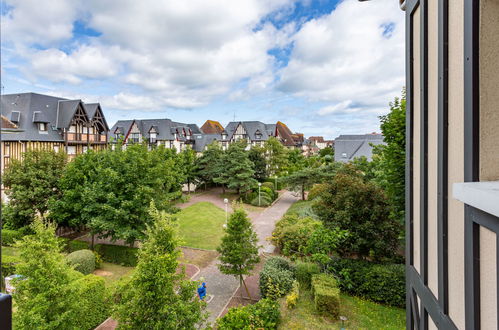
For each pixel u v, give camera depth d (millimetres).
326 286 7922
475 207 1440
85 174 13000
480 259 1520
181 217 20625
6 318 1139
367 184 9453
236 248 9352
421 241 2627
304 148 77500
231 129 47656
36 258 5414
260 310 7113
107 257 12695
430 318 2455
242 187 27234
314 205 10258
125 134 40188
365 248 9320
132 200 11531
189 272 11797
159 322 5090
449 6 2020
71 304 5590
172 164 13867
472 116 1610
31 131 21109
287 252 11922
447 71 2047
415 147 2990
